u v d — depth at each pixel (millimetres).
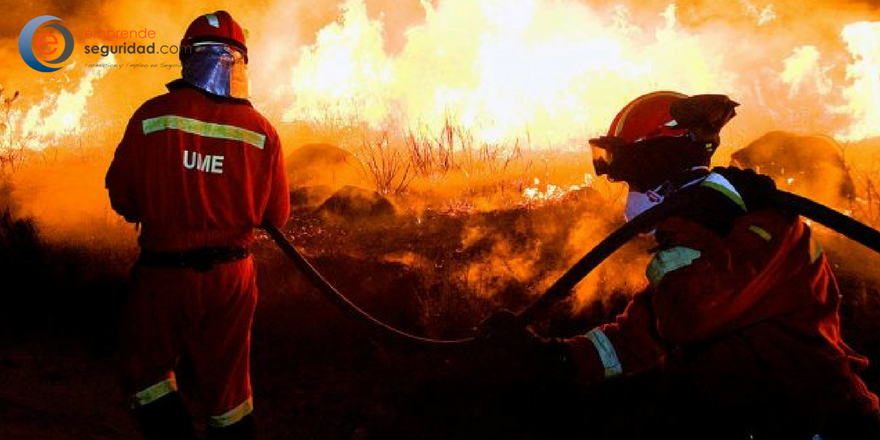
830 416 2029
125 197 3053
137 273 3023
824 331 2062
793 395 2023
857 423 2043
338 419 4102
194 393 4301
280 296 5152
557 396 4035
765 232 1998
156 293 2969
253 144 3092
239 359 3107
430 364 4453
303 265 3066
